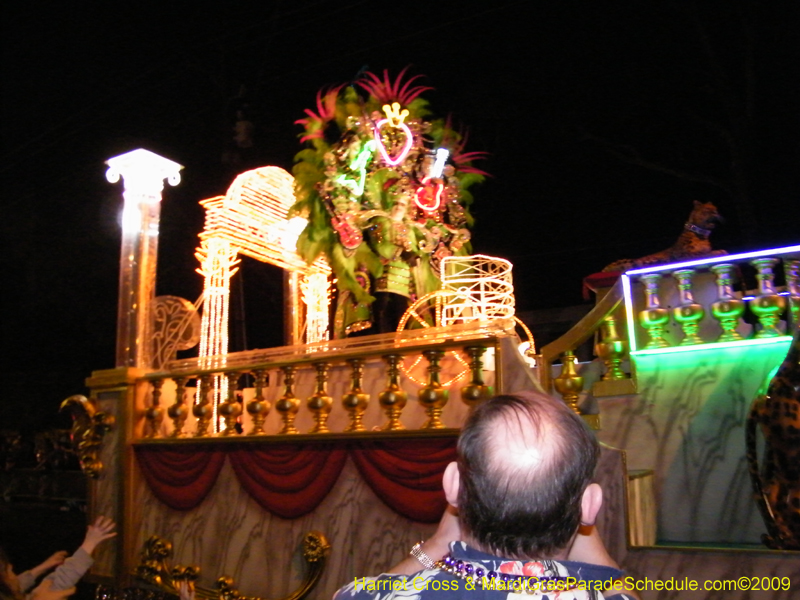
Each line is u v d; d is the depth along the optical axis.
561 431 1.38
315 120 6.07
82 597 6.82
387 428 4.25
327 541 4.38
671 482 3.81
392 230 5.68
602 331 4.12
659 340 3.93
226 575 4.84
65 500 9.28
